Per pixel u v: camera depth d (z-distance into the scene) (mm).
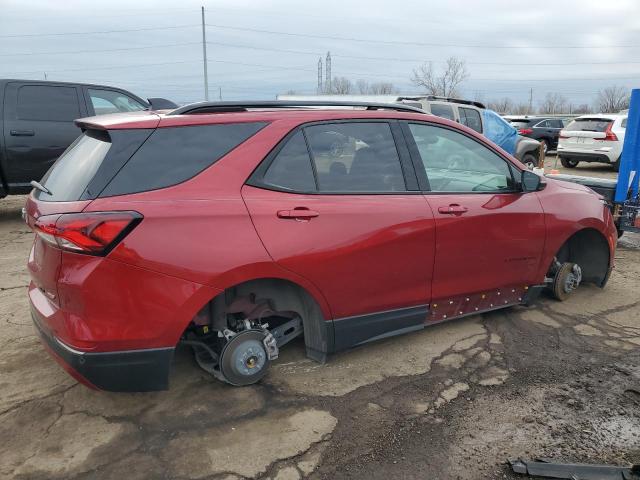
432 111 10203
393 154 3496
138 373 2693
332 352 3365
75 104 7633
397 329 3568
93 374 2619
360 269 3227
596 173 15430
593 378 3439
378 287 3342
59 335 2650
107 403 3045
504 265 3959
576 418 2998
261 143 2992
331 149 3252
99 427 2830
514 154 11891
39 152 7355
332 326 3266
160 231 2617
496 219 3812
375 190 3361
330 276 3129
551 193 4285
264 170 2969
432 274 3572
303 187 3090
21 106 7238
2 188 7281
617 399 3197
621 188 6258
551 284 4699
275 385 3260
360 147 3371
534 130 21047
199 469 2527
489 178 3973
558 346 3877
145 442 2715
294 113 3174
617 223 6387
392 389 3252
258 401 3086
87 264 2520
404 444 2740
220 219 2762
